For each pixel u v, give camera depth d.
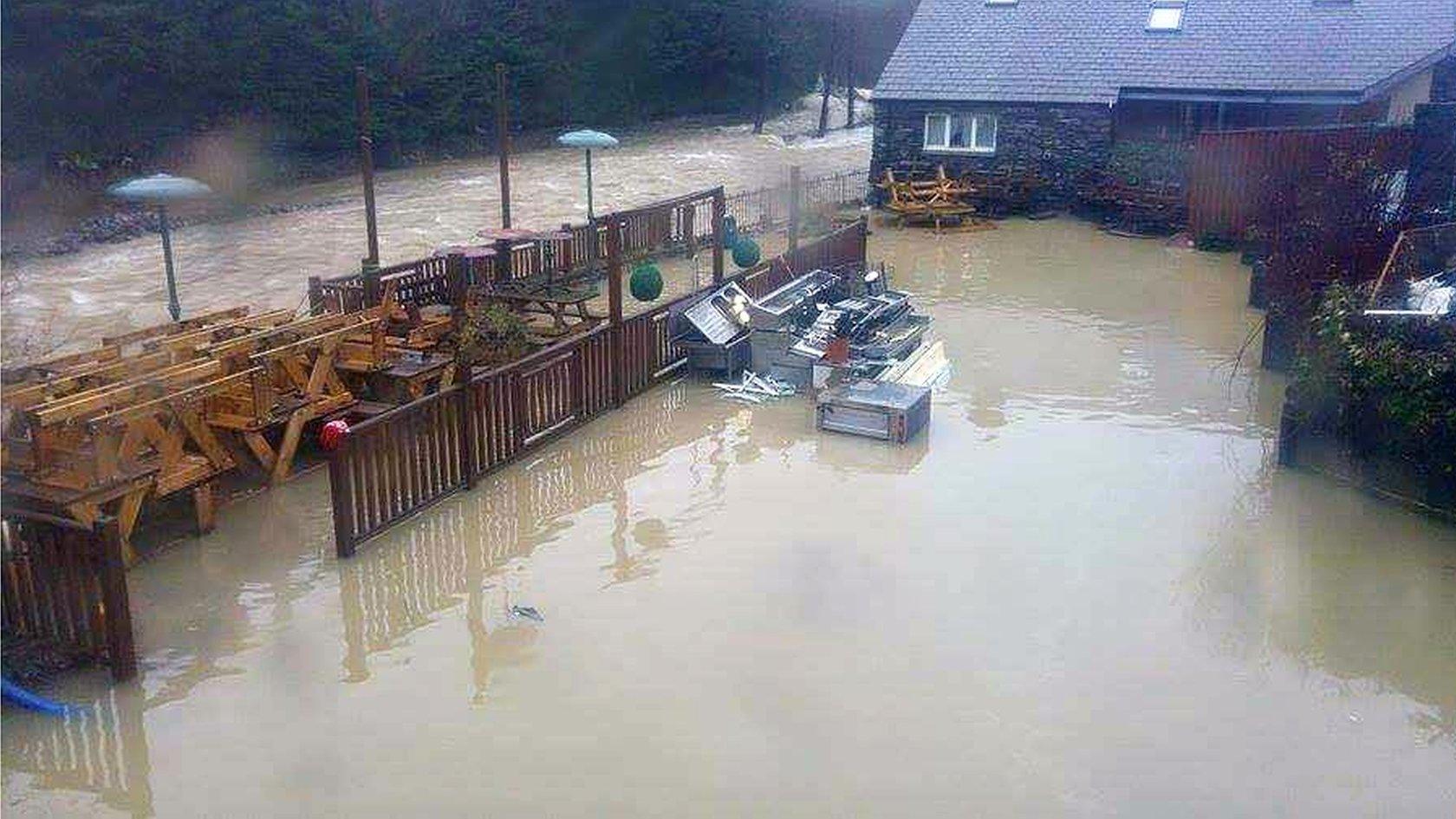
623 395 13.27
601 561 9.44
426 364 12.31
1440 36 25.06
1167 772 6.79
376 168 38.84
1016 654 8.00
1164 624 8.43
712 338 14.08
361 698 7.53
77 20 31.50
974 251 22.83
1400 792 6.64
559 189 33.44
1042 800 6.54
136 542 9.75
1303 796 6.60
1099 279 20.20
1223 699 7.52
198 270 22.52
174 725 7.23
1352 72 24.92
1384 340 10.65
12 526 7.69
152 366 10.71
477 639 8.25
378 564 9.38
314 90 36.44
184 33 33.00
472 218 28.47
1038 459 11.59
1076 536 9.83
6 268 22.31
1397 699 7.56
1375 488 10.69
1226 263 21.66
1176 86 25.81
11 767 6.83
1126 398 13.53
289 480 11.08
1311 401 11.09
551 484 11.02
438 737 7.11
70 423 8.88
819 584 8.99
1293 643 8.20
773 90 52.69
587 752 6.96
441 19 41.94
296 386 11.21
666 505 10.52
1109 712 7.38
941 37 28.86
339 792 6.61
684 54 49.34
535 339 14.40
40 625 7.82
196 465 9.70
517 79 44.09
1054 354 15.39
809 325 14.59
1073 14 28.44
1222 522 10.12
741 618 8.48
